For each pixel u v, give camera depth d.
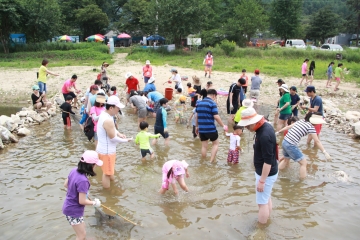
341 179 6.96
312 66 19.28
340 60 29.91
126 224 5.23
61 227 5.14
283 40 57.91
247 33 48.28
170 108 12.95
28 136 9.95
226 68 24.53
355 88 19.14
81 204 4.46
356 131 10.03
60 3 60.09
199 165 7.78
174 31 35.19
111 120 6.21
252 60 29.95
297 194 6.34
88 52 34.31
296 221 5.38
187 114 12.95
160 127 9.00
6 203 5.87
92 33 61.41
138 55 32.22
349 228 5.19
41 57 32.91
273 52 32.75
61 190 6.40
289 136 6.97
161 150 8.79
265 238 4.88
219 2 56.50
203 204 5.96
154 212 5.66
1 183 6.66
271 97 16.39
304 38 70.06
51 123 11.53
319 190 6.52
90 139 9.03
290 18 56.00
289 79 21.22
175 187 6.24
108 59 31.31
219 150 8.90
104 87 15.20
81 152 8.54
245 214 5.60
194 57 31.72
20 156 8.22
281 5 56.12
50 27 39.38
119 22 59.78
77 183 4.38
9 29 36.44
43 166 7.58
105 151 6.32
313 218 5.48
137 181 6.89
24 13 36.81
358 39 67.00
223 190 6.51
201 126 7.80
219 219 5.45
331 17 66.94
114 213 5.56
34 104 13.06
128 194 6.32
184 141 9.59
